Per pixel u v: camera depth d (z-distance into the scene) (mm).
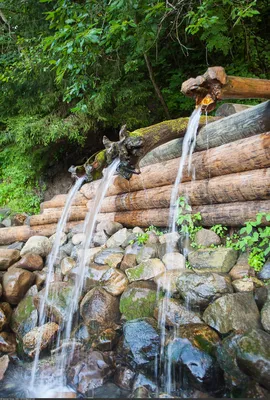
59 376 2980
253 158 3055
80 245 4645
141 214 4469
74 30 4500
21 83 7117
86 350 3051
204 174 3621
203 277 2820
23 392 2850
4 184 8734
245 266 2924
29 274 4336
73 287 3848
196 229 3623
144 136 3213
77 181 4848
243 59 7008
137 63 6273
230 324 2484
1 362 3262
